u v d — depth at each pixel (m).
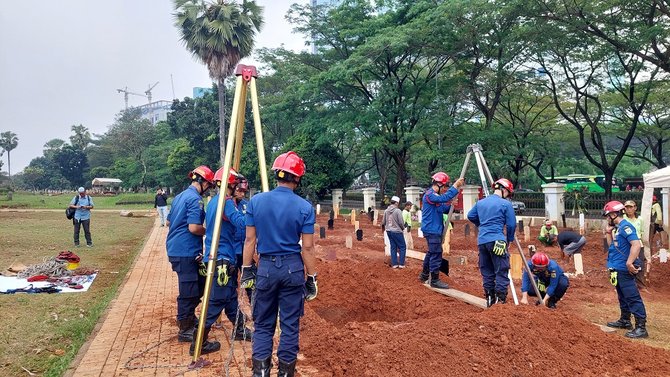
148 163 69.56
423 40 26.61
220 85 30.77
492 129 28.81
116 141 75.81
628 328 7.40
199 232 5.56
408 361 4.80
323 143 33.06
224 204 5.08
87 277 10.32
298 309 4.25
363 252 14.53
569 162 34.47
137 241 17.30
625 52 22.36
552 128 35.59
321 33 32.59
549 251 15.01
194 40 29.67
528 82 28.58
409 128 30.70
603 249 15.23
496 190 7.29
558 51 25.11
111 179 72.56
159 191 22.92
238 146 5.63
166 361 5.20
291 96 33.16
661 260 12.70
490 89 29.31
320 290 8.96
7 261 12.12
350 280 9.41
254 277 4.37
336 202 35.97
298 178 4.40
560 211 23.22
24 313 7.45
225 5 29.53
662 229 15.50
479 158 7.72
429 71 30.27
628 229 7.00
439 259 8.93
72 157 85.94
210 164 48.97
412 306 7.91
